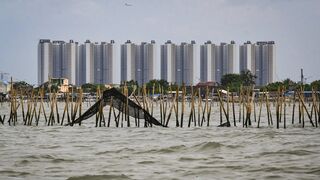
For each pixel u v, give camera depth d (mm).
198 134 65625
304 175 33000
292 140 56406
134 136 63875
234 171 35125
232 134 64688
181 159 41406
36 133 69000
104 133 68125
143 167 37375
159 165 38312
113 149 48781
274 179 31938
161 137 62375
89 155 44344
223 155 43688
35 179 32688
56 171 35844
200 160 40750
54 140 59250
